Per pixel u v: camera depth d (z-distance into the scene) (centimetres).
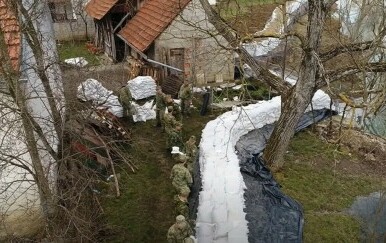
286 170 1430
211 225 1089
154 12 2006
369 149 1550
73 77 1266
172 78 1872
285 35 1209
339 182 1386
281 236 1100
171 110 1577
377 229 1191
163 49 1898
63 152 954
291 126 1332
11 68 859
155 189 1316
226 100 1828
